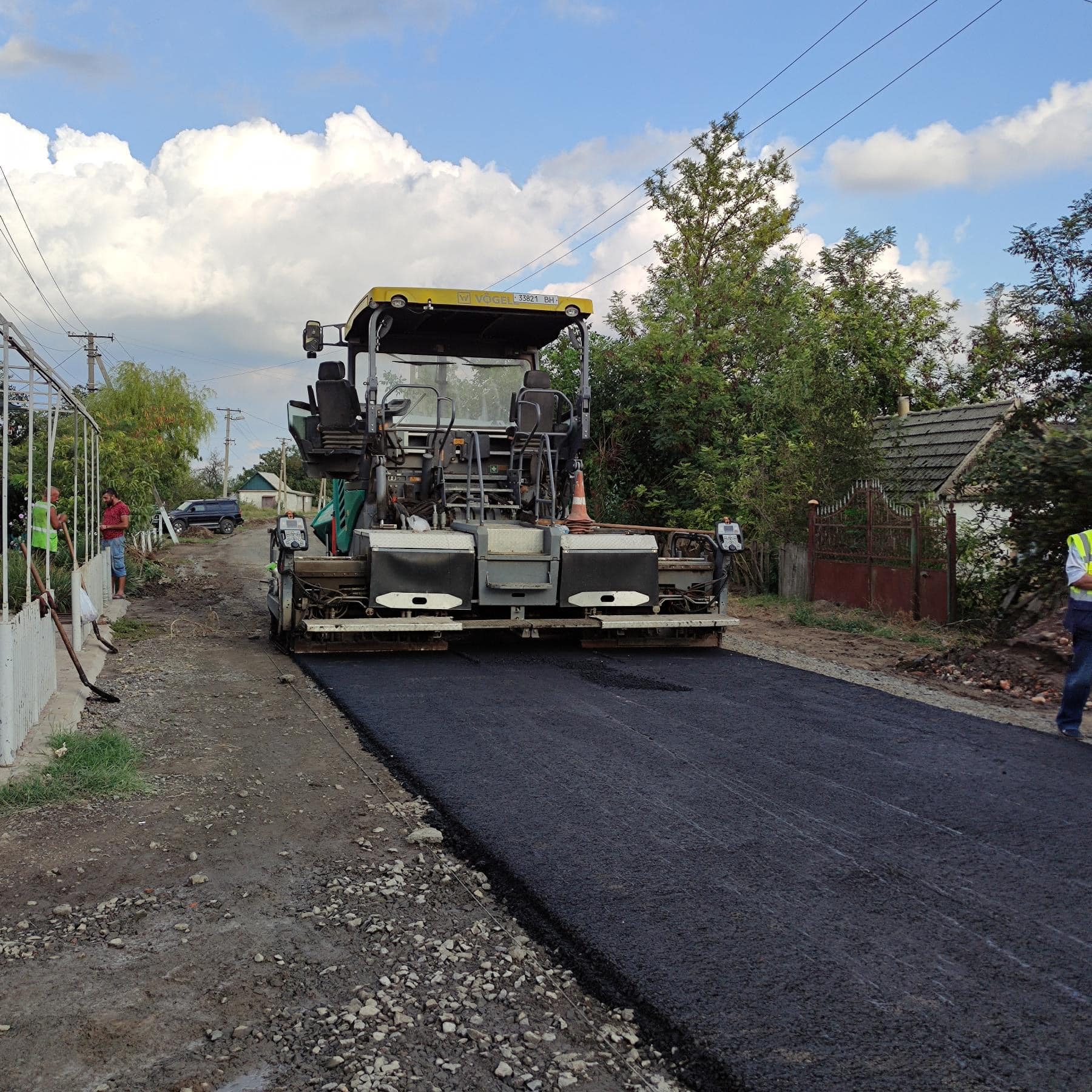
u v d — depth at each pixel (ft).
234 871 14.71
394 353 34.68
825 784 18.76
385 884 14.26
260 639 36.65
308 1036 10.39
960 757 20.98
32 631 21.42
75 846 15.48
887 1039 10.21
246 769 19.74
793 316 71.31
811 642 38.37
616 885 14.01
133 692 26.43
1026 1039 10.23
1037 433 39.32
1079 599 22.98
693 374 63.87
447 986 11.45
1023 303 43.93
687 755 20.65
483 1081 9.67
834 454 51.62
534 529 31.71
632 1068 9.94
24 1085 9.49
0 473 21.50
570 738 21.80
